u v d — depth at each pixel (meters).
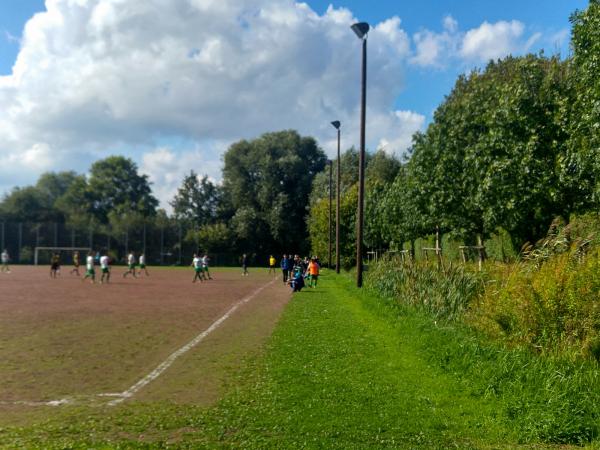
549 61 17.75
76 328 13.66
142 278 40.25
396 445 5.39
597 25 9.86
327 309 17.23
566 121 13.08
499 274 12.14
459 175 19.16
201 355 10.01
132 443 5.37
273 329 13.32
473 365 7.84
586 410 5.85
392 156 64.81
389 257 22.80
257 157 76.12
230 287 30.02
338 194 39.94
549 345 8.32
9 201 75.75
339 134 39.38
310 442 5.41
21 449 5.20
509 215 15.15
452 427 5.98
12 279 37.25
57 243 66.62
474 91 19.70
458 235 20.86
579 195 13.45
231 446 5.30
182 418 6.21
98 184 91.00
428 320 11.95
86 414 6.39
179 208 81.50
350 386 7.63
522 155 14.55
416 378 8.06
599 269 8.84
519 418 5.96
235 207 79.38
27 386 7.75
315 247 55.84
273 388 7.53
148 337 12.19
